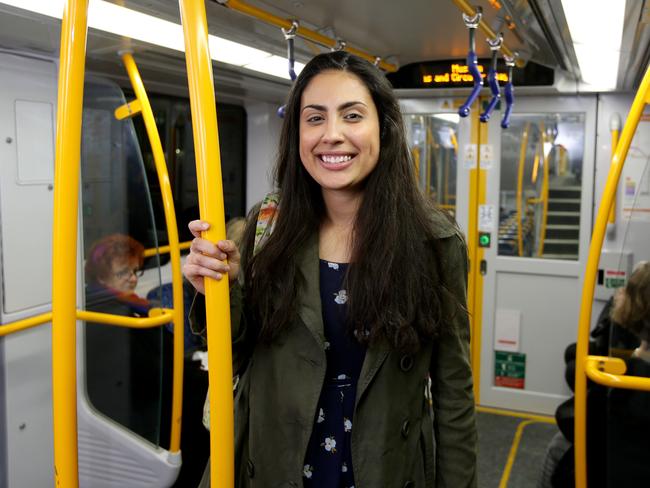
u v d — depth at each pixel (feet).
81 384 8.85
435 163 15.31
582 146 14.25
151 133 8.45
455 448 4.70
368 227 4.16
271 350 4.39
